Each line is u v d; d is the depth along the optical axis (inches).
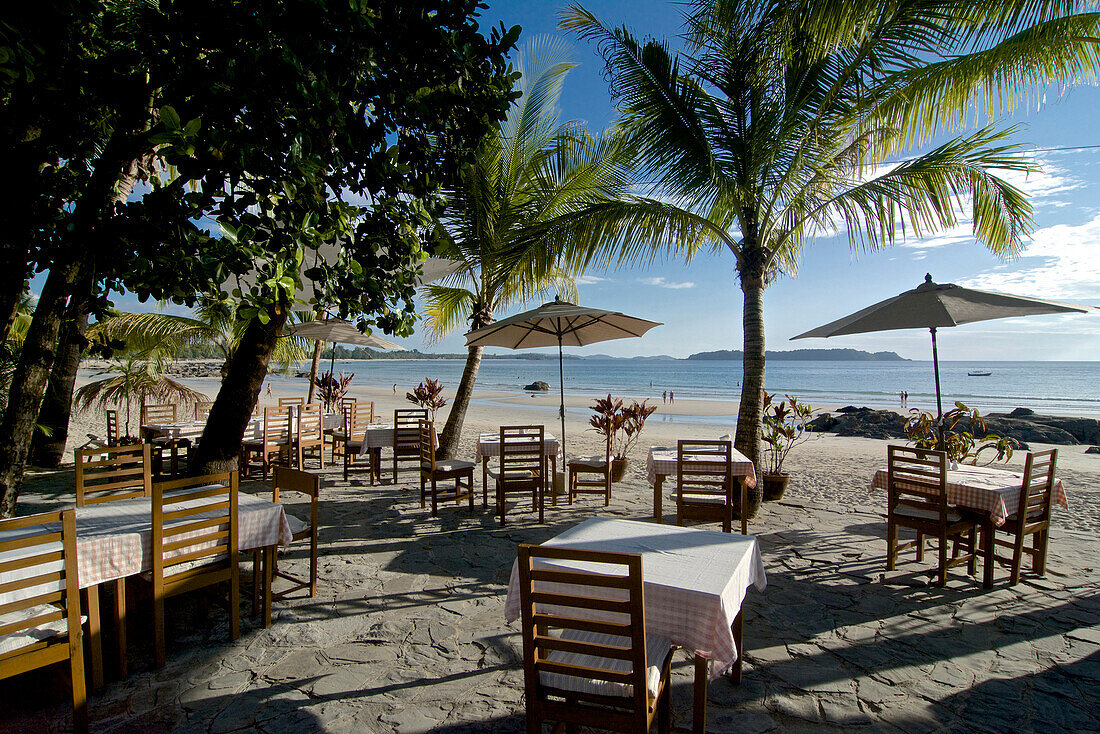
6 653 102.9
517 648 148.9
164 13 107.6
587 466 309.7
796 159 266.2
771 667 140.9
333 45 115.0
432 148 140.8
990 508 186.5
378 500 309.3
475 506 300.4
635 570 88.6
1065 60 225.0
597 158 387.5
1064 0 214.1
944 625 163.6
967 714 121.3
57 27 120.7
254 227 107.0
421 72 127.1
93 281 128.1
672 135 277.6
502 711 121.9
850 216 275.3
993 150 240.1
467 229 384.5
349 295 134.5
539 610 119.0
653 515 282.8
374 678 134.3
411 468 404.2
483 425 805.2
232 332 417.1
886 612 172.2
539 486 267.4
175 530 138.4
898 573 204.7
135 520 144.3
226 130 101.2
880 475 225.9
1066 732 115.1
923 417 290.2
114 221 109.3
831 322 265.7
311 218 113.5
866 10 237.8
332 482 353.1
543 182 393.4
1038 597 183.2
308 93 104.8
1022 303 207.8
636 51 278.4
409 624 161.9
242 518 153.1
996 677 135.8
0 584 101.0
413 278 151.6
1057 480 205.3
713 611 101.1
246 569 200.5
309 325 338.6
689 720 119.2
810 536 251.9
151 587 138.6
